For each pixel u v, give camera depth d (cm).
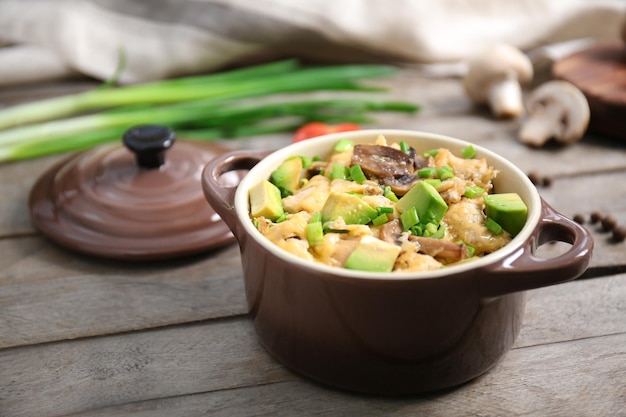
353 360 42
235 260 51
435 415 43
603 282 49
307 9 70
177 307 48
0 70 69
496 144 62
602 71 65
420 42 71
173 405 43
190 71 71
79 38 69
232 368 45
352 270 41
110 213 52
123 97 64
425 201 44
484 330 42
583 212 55
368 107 64
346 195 44
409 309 41
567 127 61
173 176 53
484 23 72
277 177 46
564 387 44
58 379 45
